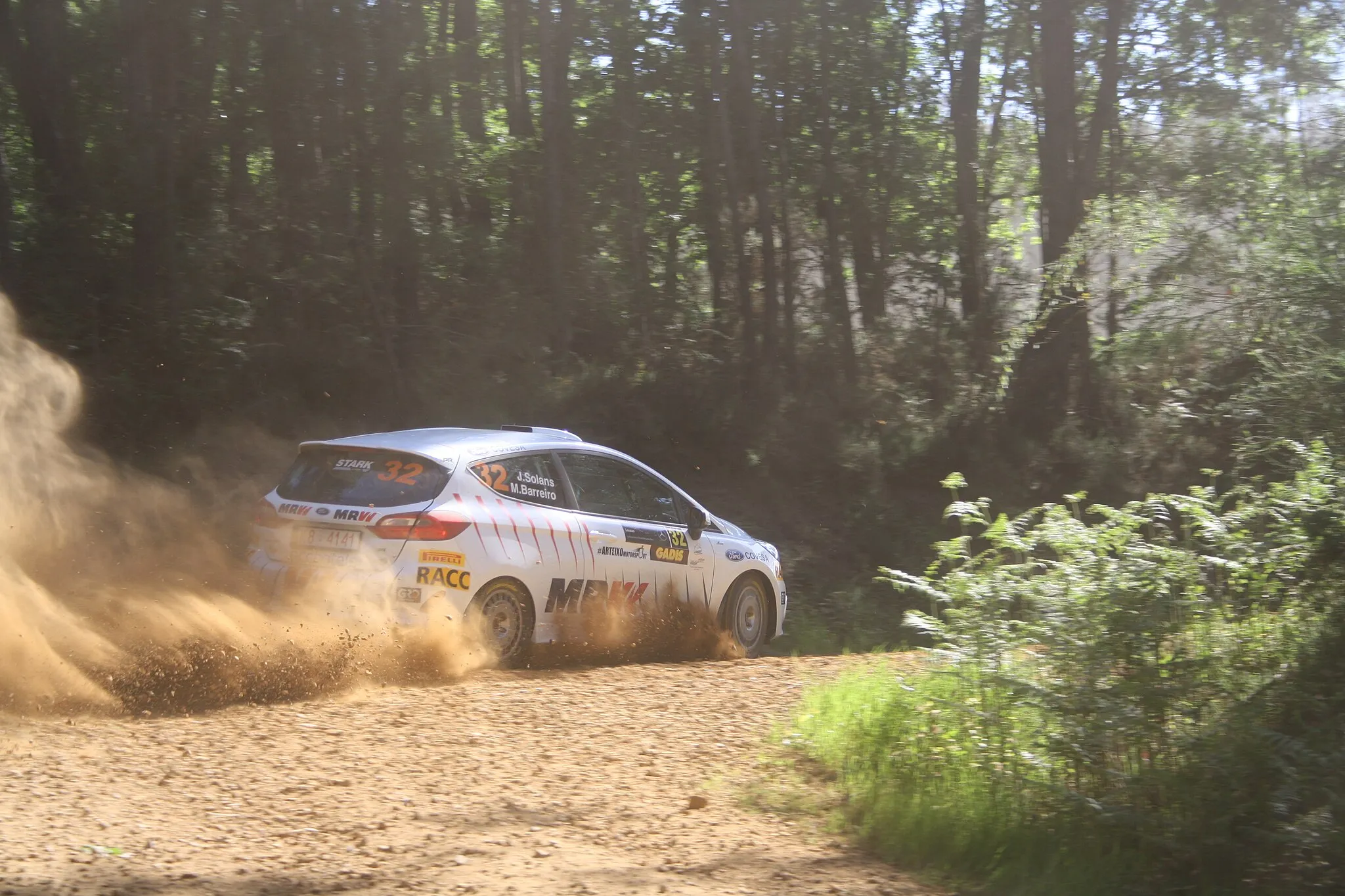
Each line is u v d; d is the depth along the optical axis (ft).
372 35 62.49
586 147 80.33
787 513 66.28
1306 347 27.63
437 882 14.43
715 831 17.12
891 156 88.07
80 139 56.49
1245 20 79.46
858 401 76.23
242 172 60.70
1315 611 18.80
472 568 27.61
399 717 22.82
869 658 30.86
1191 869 15.51
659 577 32.14
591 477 31.37
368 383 58.49
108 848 15.10
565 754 20.84
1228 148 80.18
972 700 18.95
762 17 81.66
